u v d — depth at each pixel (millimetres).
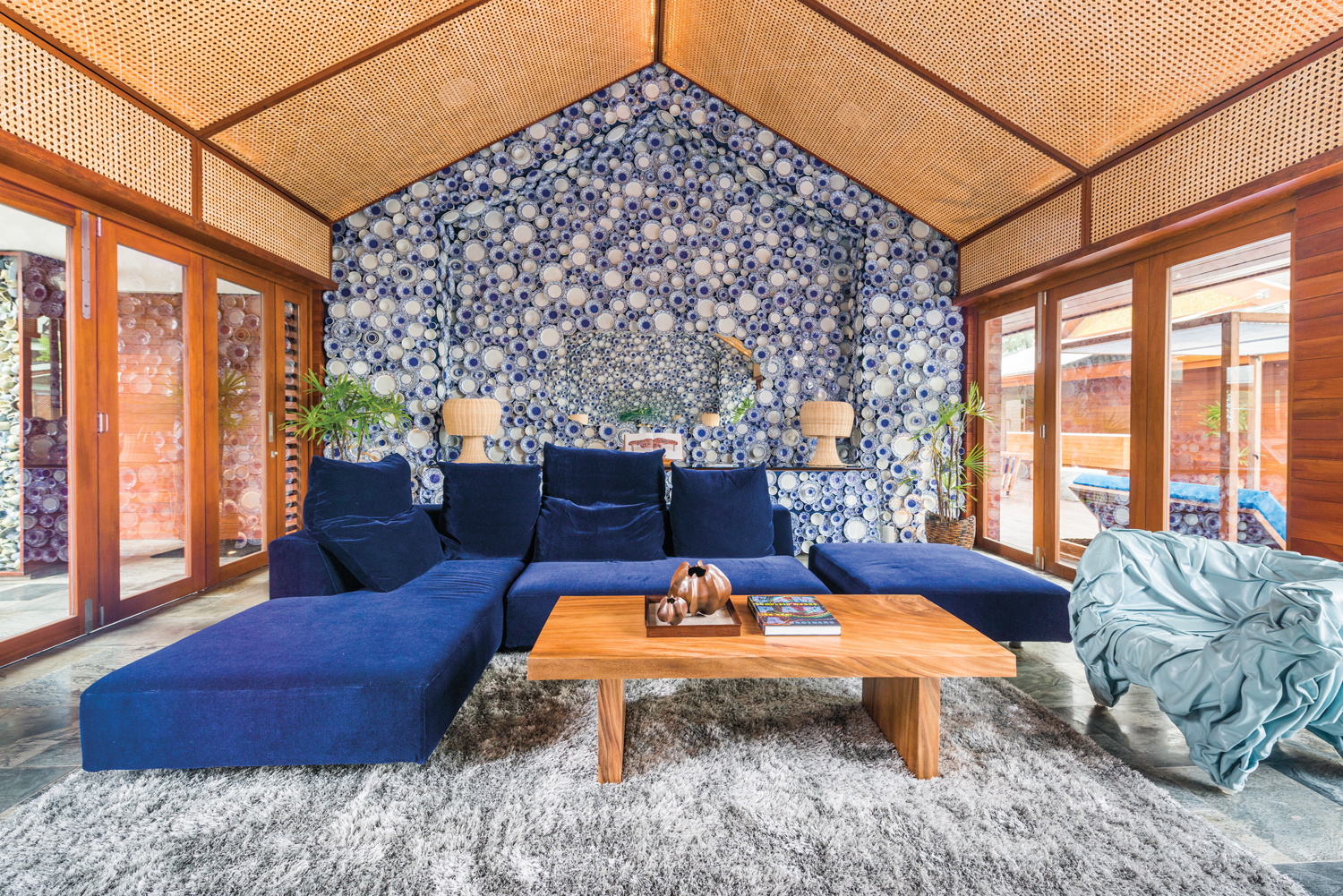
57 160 2486
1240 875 1227
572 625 1751
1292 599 1449
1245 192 2639
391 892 1195
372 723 1489
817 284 5129
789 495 4469
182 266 3324
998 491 4781
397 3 3195
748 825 1393
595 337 5137
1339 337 2359
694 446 5133
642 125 4879
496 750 1724
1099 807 1462
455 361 4938
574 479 3080
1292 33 2396
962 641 1625
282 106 3377
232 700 1464
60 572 2729
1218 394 2990
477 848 1316
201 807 1445
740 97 4637
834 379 5191
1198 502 3105
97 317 2811
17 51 2328
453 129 4324
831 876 1233
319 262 4426
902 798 1498
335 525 2246
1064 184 3746
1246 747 1464
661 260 5012
